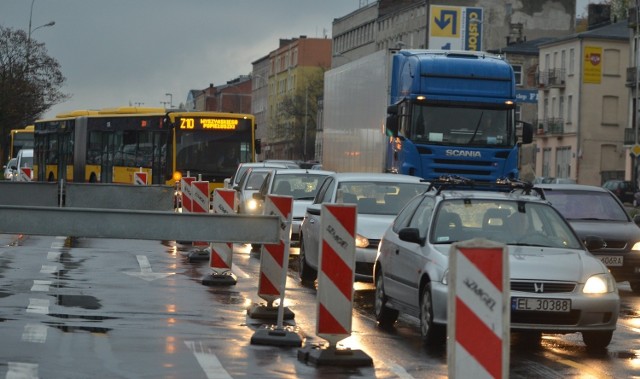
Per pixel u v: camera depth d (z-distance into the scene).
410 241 26.80
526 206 27.91
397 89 61.69
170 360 21.67
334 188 39.41
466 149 58.06
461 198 27.81
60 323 26.23
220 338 24.72
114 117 91.00
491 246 13.86
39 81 186.75
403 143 58.31
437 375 21.02
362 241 35.88
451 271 13.90
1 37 184.12
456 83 58.53
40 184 25.72
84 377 19.62
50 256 45.44
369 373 21.09
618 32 194.12
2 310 28.31
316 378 20.34
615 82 193.38
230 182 73.00
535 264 25.17
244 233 18.12
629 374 21.89
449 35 186.12
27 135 152.12
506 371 13.85
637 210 108.81
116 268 40.94
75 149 98.62
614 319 25.08
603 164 193.88
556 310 24.69
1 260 43.09
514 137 58.72
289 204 25.42
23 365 20.59
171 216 17.94
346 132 73.88
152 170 84.62
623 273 39.72
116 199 26.12
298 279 40.59
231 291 34.44
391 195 39.00
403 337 26.36
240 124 83.12
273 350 23.42
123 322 26.72
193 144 82.50
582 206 42.59
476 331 13.87
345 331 22.27
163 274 39.06
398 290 27.52
